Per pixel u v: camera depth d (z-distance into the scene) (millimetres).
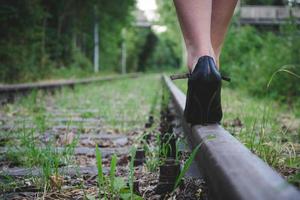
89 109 6098
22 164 2480
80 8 26062
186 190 1729
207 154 1436
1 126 4078
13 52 14281
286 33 7676
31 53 16031
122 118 4473
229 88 9820
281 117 4934
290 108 6270
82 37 28391
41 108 5625
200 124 1995
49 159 2170
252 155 1195
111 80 18547
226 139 1510
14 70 14047
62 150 2746
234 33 11180
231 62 10586
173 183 1763
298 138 3139
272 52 7762
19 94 8203
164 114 3980
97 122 4508
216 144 1435
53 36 21594
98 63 31203
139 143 3141
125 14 32656
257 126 3557
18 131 3553
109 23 31906
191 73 1896
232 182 986
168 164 1795
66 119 4723
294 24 7457
